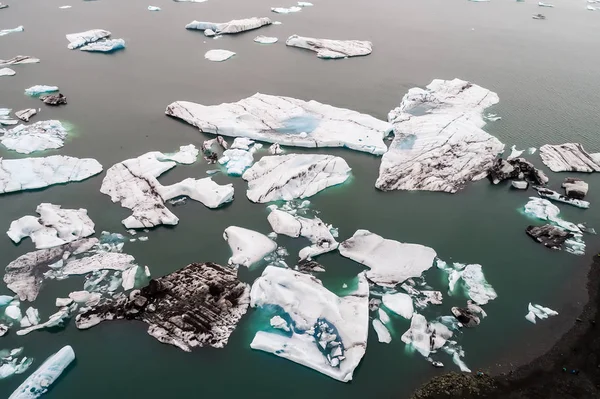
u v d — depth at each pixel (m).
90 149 50.19
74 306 32.84
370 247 38.22
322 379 29.09
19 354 29.97
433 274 36.38
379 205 43.69
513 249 39.03
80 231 39.03
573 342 31.28
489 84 68.50
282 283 33.66
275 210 41.41
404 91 65.62
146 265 36.50
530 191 45.97
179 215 41.75
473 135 53.03
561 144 53.22
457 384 28.62
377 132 53.38
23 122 54.66
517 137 54.62
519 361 30.08
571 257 38.22
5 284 34.38
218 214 41.97
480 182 47.06
